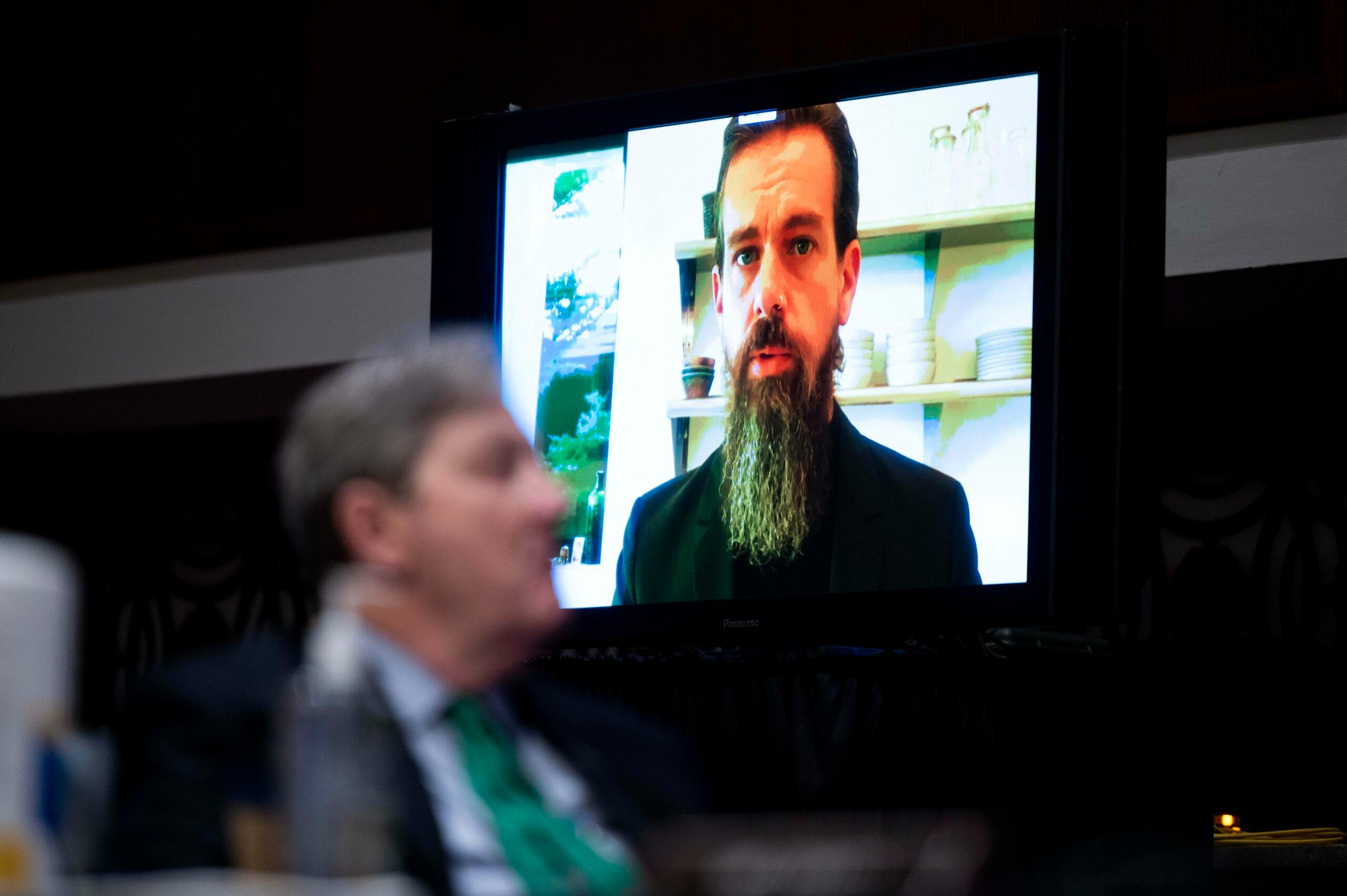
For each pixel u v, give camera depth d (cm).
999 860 319
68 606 314
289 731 336
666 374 1153
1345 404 1334
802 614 1068
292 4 1650
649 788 558
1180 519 1364
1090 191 1057
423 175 1556
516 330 1200
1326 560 1320
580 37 1540
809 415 1107
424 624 512
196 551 1769
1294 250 1248
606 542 1143
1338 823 1183
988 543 1043
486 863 473
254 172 1638
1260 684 1196
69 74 1723
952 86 1109
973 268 1082
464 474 509
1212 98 1273
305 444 518
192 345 1627
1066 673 1020
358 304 1562
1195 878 1014
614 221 1188
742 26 1477
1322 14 1259
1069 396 1036
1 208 1719
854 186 1124
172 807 448
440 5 1594
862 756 972
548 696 568
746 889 276
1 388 1702
